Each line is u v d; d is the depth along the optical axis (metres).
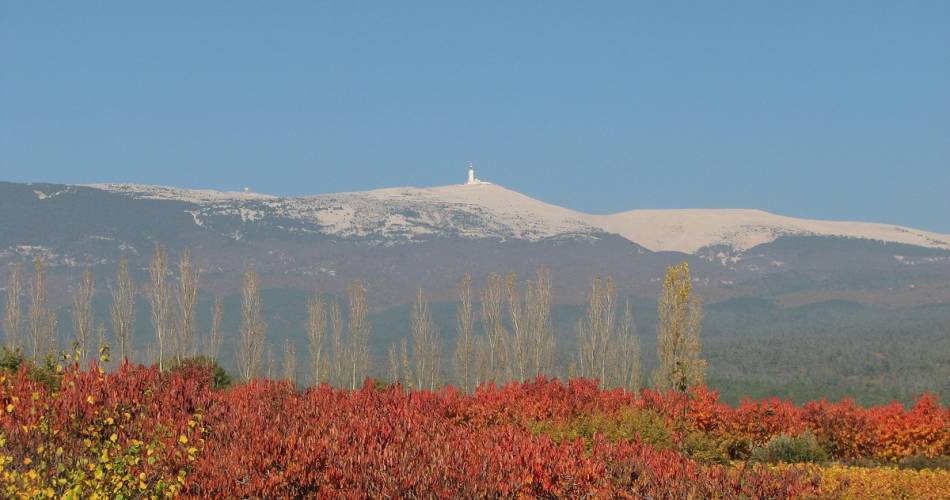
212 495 60.97
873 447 132.88
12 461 56.16
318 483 63.47
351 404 95.44
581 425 109.62
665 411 123.00
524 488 67.19
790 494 77.81
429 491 63.75
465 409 109.94
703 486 74.56
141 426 70.38
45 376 108.81
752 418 133.12
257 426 75.69
